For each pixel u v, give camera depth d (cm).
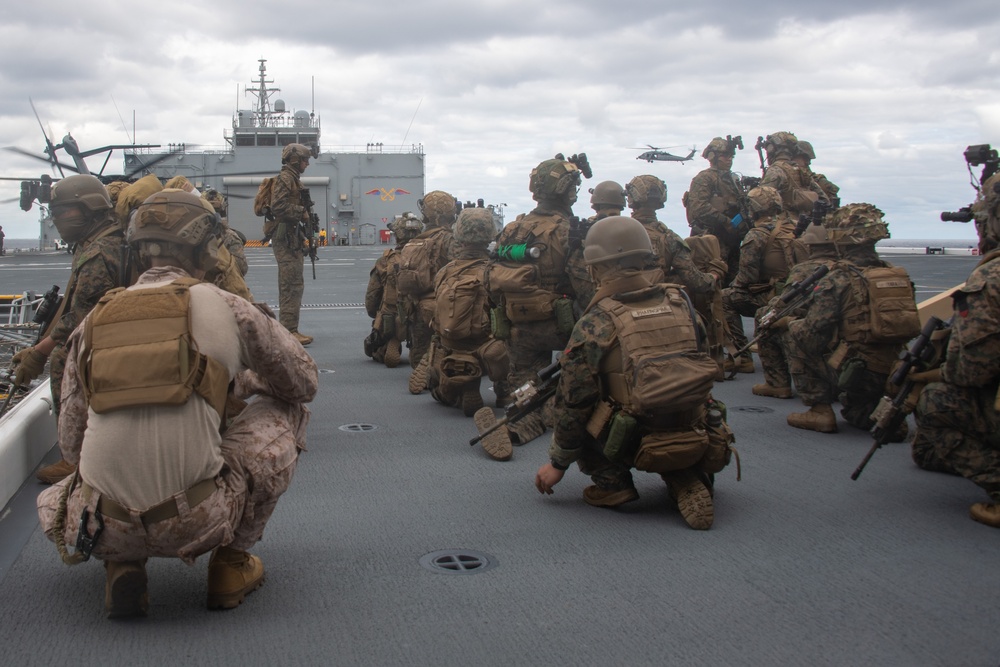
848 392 579
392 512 432
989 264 394
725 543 386
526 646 289
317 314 1409
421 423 635
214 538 285
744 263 806
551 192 575
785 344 621
